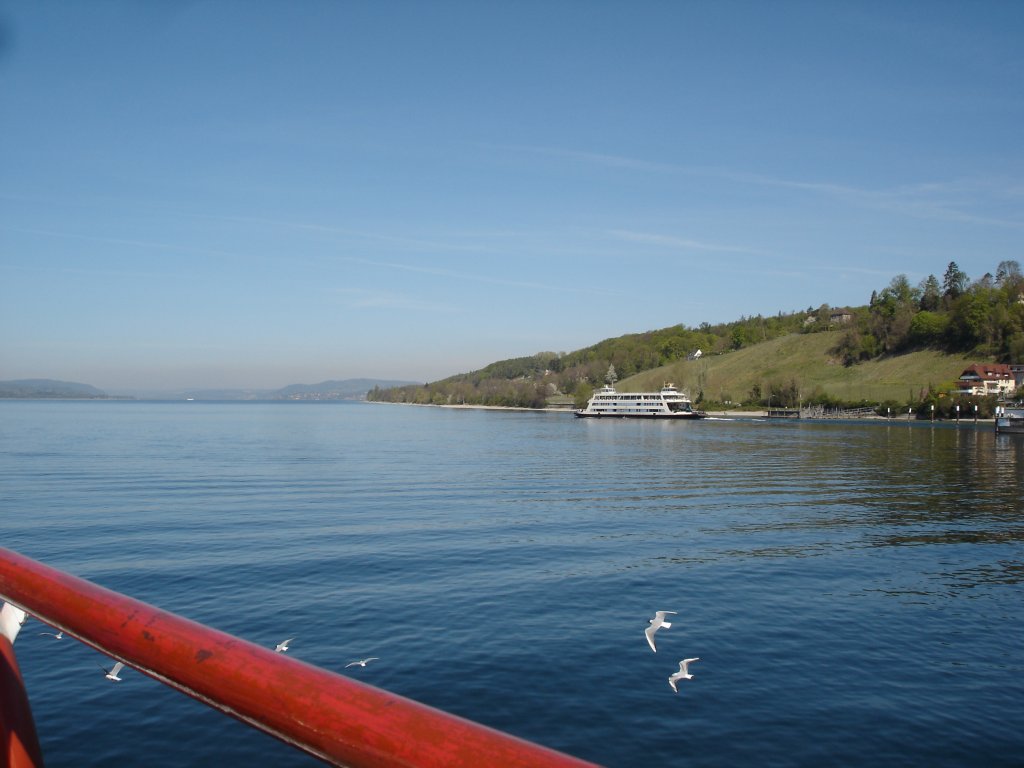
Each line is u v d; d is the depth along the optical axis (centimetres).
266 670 189
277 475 5528
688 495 4606
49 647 1734
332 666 1655
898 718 1438
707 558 2712
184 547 2784
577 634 1859
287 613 1997
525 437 11794
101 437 10450
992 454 8031
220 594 2164
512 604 2097
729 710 1467
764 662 1695
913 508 4047
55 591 246
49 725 1373
